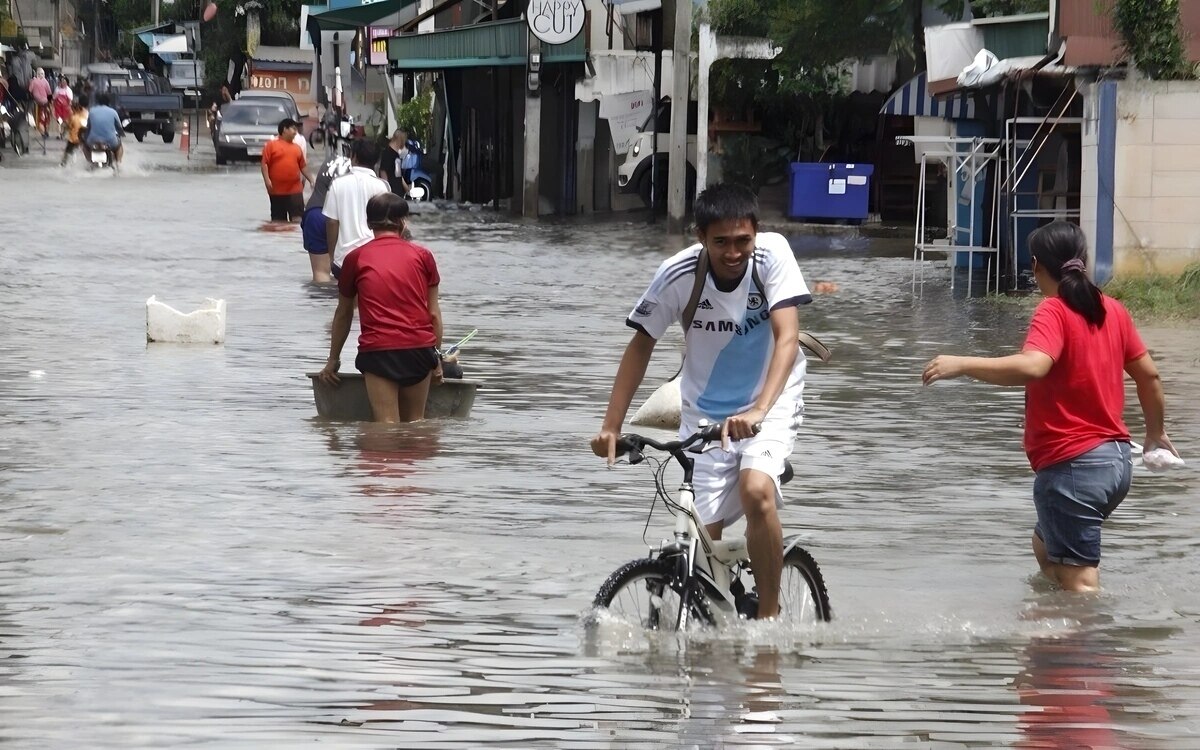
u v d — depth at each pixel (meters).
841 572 21.70
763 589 17.98
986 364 20.02
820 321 51.53
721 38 93.44
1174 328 49.50
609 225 93.88
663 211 102.44
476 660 17.20
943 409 35.78
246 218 89.12
